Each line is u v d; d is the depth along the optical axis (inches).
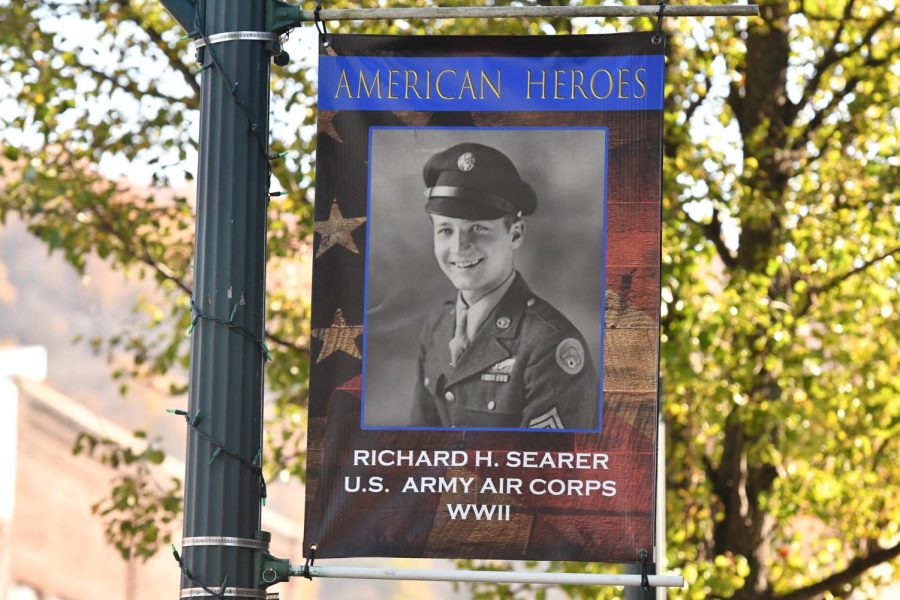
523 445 247.8
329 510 247.3
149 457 652.7
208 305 245.9
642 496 244.7
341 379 251.9
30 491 1069.1
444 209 255.4
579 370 249.6
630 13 256.4
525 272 253.4
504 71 258.5
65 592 1115.3
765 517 659.4
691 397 611.5
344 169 257.8
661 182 253.8
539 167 255.8
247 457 241.6
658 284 251.1
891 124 660.7
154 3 665.0
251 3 256.2
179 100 666.8
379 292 254.2
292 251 653.3
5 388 1086.4
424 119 258.2
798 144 670.5
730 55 661.9
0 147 658.8
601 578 242.7
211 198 250.1
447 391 250.8
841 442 644.1
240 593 237.9
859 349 640.4
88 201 642.2
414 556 245.0
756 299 593.9
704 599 625.0
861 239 635.5
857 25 670.5
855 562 674.2
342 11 257.1
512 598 641.0
